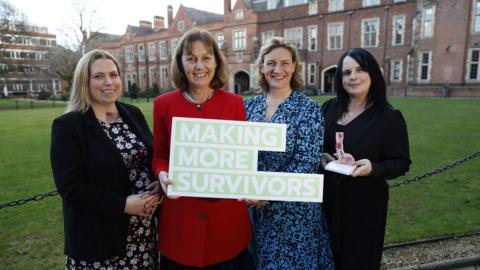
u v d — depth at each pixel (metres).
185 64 1.98
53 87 51.91
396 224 3.83
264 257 2.21
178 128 1.97
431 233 3.58
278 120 2.23
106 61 2.03
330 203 2.38
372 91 2.31
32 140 9.71
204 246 2.03
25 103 31.00
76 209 1.96
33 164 6.92
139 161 2.13
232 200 2.13
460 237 3.47
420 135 8.39
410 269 2.91
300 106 2.25
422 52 23.62
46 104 29.33
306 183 2.04
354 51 2.32
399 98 20.86
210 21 38.12
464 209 4.18
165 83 42.28
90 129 1.97
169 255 2.06
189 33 1.99
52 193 3.09
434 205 4.34
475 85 21.78
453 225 3.74
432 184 5.09
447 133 8.45
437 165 5.91
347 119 2.40
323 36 29.08
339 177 2.32
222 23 34.88
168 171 2.02
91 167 1.94
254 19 32.12
